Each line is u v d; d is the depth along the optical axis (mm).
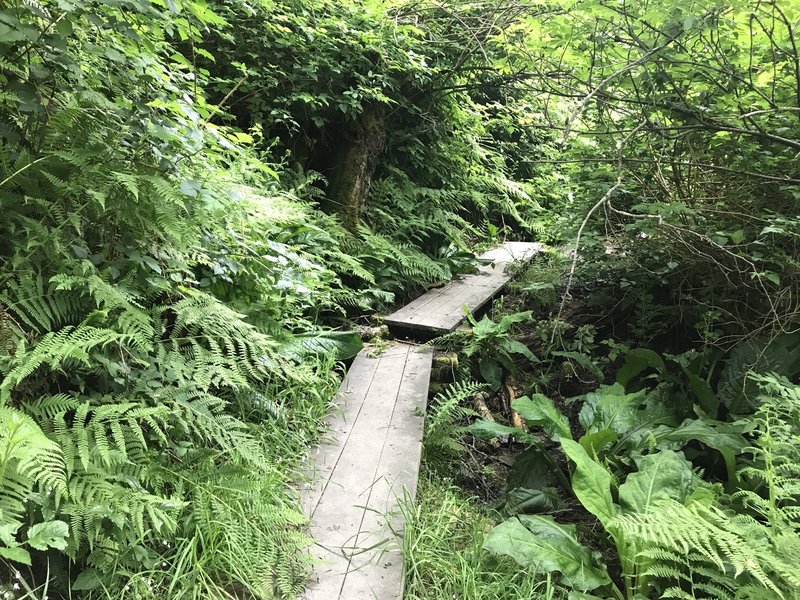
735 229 3629
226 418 2314
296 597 1892
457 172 7566
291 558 2000
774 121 3531
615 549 2881
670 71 3467
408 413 3324
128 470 1888
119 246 2215
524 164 9547
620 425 3365
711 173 3822
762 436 2504
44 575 1663
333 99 5410
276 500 2223
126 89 2512
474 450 3795
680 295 4352
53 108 2092
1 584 1525
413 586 2062
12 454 1428
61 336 1753
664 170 4004
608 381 4562
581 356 4332
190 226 2301
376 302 5121
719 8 2938
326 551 2127
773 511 2180
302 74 5332
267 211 3354
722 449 2930
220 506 2008
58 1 1849
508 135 9477
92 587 1659
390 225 6039
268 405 2775
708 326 3922
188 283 2750
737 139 3598
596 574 2312
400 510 2328
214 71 5152
